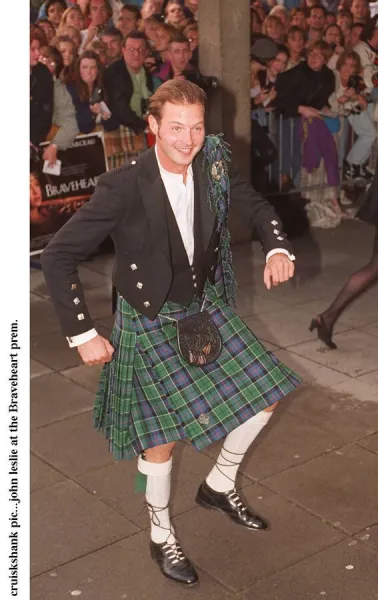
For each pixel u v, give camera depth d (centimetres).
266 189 714
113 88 622
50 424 391
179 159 240
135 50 623
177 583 276
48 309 546
